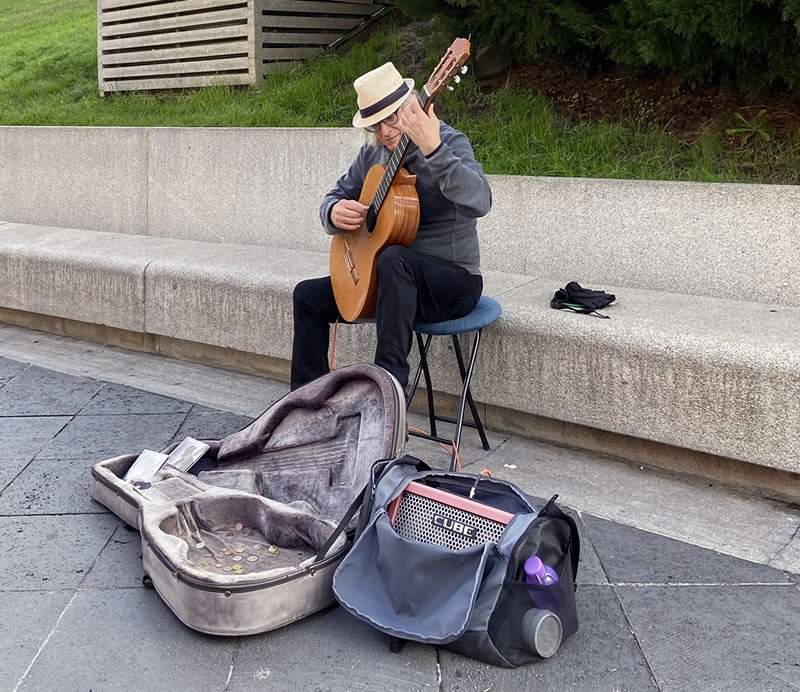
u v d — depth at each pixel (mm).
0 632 2227
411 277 2820
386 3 6969
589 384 3168
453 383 3500
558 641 2062
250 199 4965
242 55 6418
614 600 2359
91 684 2033
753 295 3486
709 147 4129
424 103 2727
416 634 2057
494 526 2131
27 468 3203
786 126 4148
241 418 3719
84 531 2744
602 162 4305
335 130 4570
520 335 3285
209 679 2051
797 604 2346
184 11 6582
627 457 3268
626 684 2021
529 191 3938
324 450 2766
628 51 4414
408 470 2340
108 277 4570
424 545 2092
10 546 2652
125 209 5508
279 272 4117
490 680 2031
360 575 2209
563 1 4559
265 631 2184
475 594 2020
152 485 2740
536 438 3480
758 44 3896
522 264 4020
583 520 2814
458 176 2727
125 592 2412
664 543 2670
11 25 10695
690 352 2924
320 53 6641
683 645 2168
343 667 2084
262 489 2820
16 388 4094
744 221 3459
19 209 6016
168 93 6902
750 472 3008
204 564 2363
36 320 5121
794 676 2051
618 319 3178
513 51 5289
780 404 2787
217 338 4258
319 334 3160
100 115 6523
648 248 3693
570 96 4949
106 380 4227
